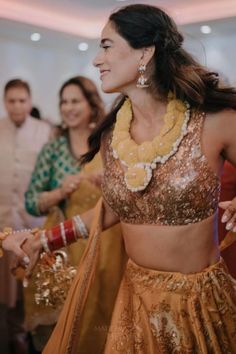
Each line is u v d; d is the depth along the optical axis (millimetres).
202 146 1620
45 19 5184
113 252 2551
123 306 1782
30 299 2805
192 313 1641
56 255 2285
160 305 1667
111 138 1804
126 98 1807
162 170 1620
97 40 5641
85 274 1793
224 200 2229
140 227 1688
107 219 1883
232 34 5082
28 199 3117
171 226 1634
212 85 1649
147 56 1635
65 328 1783
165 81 1657
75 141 3092
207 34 5168
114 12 1688
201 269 1673
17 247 1986
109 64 1660
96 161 2807
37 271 2398
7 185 4371
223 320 1686
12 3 4879
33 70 5711
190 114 1649
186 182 1596
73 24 5441
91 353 2508
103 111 3090
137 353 1701
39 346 2910
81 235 1958
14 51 5551
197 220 1634
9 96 4441
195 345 1658
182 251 1647
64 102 3061
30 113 4594
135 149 1661
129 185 1639
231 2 4684
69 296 1807
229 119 1630
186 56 1683
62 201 2949
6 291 4348
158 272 1678
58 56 5914
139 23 1622
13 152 4398
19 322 3988
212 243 1697
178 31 1689
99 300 2516
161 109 1679
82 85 3031
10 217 4383
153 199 1628
